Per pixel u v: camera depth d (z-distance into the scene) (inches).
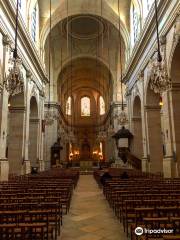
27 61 701.3
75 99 1942.7
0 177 473.4
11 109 676.7
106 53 1274.6
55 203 195.5
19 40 615.2
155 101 701.9
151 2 618.5
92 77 1688.0
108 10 914.1
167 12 513.0
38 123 860.0
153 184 339.6
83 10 927.7
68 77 1600.6
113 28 1086.4
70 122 1886.1
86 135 1895.9
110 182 374.0
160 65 393.1
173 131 501.0
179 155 492.4
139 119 894.4
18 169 649.6
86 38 1197.7
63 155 1523.1
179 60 501.0
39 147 867.4
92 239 189.2
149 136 691.4
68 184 360.5
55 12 891.4
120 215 241.3
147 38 653.9
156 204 195.9
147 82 683.4
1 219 163.2
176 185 319.9
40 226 140.2
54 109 1268.5
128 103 958.4
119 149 958.4
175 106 502.3
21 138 665.6
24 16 687.7
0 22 486.3
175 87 506.6
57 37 1165.7
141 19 726.5
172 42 494.9
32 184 363.9
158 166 675.4
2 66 502.0
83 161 1656.0
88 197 420.8
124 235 198.4
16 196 249.0
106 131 1658.5
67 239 189.5
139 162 836.0
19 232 146.4
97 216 269.1
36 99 837.8
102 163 1475.1
